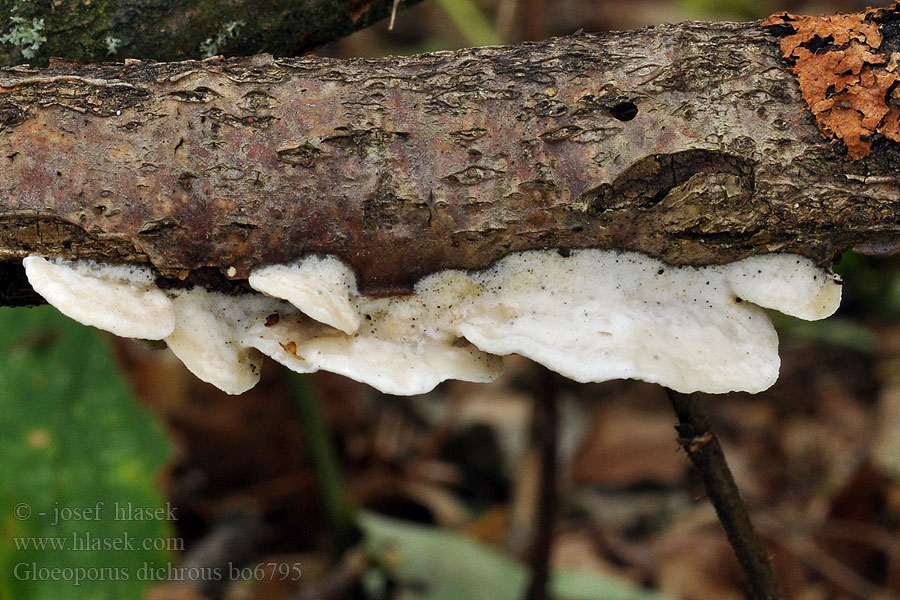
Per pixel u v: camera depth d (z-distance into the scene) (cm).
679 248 42
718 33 41
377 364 42
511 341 42
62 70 42
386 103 41
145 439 51
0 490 50
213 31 44
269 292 41
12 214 41
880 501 64
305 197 41
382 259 42
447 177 41
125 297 42
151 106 41
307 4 44
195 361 42
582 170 41
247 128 41
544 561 54
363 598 57
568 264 42
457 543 59
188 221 41
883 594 60
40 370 51
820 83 41
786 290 42
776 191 41
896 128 41
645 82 41
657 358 42
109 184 41
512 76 41
